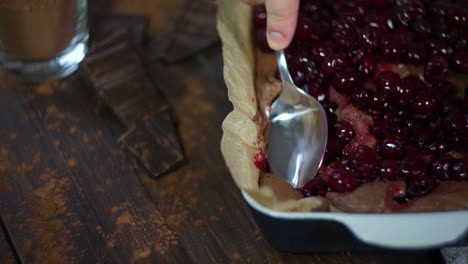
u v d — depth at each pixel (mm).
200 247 459
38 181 491
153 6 613
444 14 513
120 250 456
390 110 490
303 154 466
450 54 500
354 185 451
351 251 443
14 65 546
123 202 481
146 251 456
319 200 425
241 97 479
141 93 536
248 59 511
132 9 610
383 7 523
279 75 502
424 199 441
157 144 505
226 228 467
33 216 473
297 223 404
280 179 455
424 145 474
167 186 490
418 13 507
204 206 479
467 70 499
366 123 491
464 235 402
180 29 592
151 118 521
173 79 554
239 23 524
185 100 544
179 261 452
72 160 503
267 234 427
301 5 531
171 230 467
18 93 544
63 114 532
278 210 411
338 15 526
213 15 603
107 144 514
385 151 464
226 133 453
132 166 500
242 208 477
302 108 475
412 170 452
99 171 498
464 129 468
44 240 460
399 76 489
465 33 508
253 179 441
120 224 469
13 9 501
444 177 454
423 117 480
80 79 554
